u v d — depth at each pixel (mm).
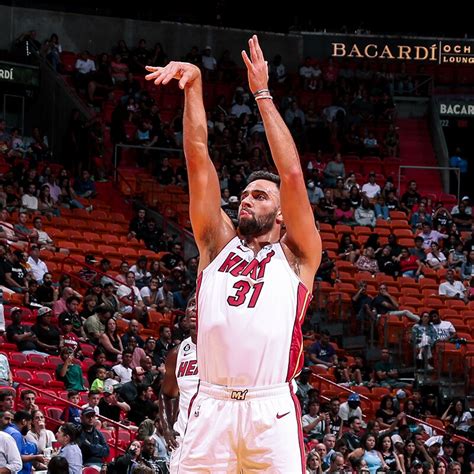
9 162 40094
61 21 49531
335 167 45781
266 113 8234
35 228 35188
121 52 49344
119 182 42469
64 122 44781
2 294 29547
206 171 8273
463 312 38375
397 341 35125
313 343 33812
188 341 13367
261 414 7828
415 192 45031
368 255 40094
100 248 36625
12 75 44219
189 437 7996
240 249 8133
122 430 25047
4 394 20359
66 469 17953
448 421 32938
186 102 8383
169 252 38031
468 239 43188
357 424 27656
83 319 29891
